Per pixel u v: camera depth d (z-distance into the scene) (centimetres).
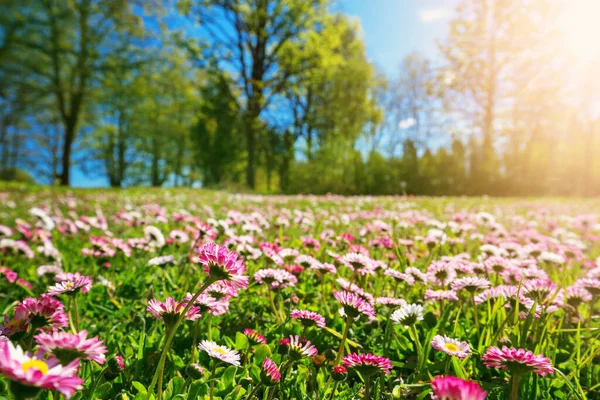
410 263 312
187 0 3131
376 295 244
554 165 3822
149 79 3675
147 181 5009
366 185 2719
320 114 4244
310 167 2769
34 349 125
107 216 666
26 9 2933
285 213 682
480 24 3853
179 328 192
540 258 285
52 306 123
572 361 172
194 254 304
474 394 68
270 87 3409
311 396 143
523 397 143
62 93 3172
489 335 174
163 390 141
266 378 126
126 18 3094
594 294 198
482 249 296
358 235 456
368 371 122
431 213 793
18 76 3025
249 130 3334
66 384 71
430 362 166
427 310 235
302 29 3347
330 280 292
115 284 281
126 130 4500
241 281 116
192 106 4322
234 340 200
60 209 802
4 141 4184
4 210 755
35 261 349
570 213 940
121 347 178
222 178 4191
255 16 3234
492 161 3072
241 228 423
